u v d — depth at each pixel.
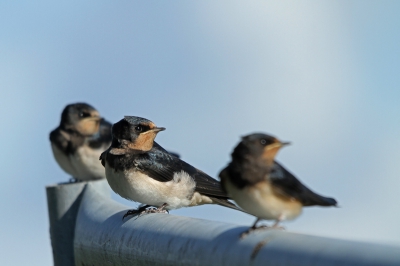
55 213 13.13
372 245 5.71
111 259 10.38
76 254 12.19
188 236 8.02
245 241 7.00
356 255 5.55
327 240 6.18
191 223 8.37
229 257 7.07
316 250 6.00
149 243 8.91
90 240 11.34
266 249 6.64
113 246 10.22
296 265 6.15
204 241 7.65
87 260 11.64
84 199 12.81
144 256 9.04
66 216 13.05
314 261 5.92
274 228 8.25
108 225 10.74
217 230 7.69
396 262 5.26
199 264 7.59
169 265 8.30
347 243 5.90
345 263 5.59
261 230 7.24
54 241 13.20
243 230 7.35
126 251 9.71
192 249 7.76
